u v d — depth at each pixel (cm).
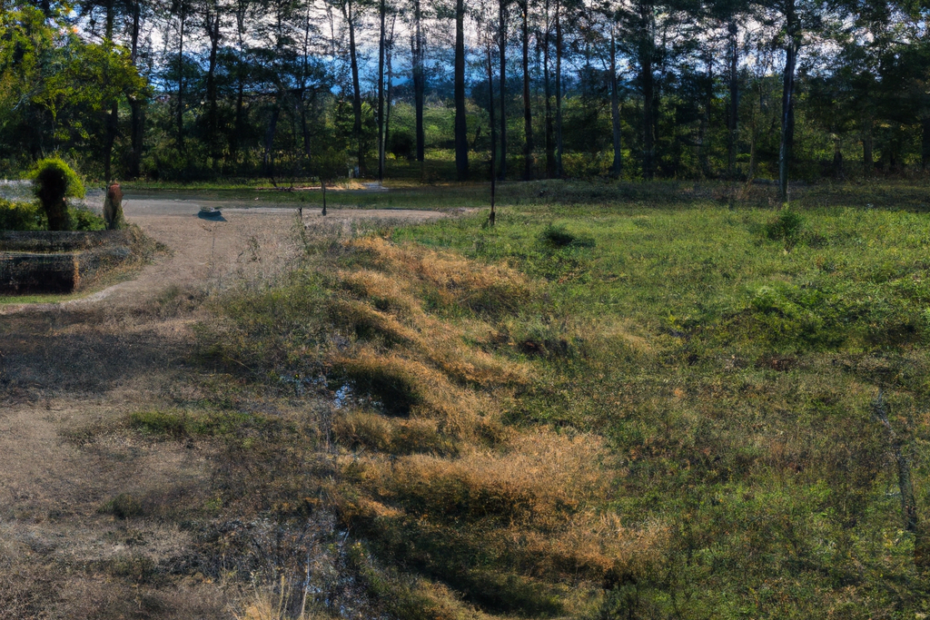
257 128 4934
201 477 675
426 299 1298
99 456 705
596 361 1028
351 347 1037
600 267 1509
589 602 530
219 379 919
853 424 766
